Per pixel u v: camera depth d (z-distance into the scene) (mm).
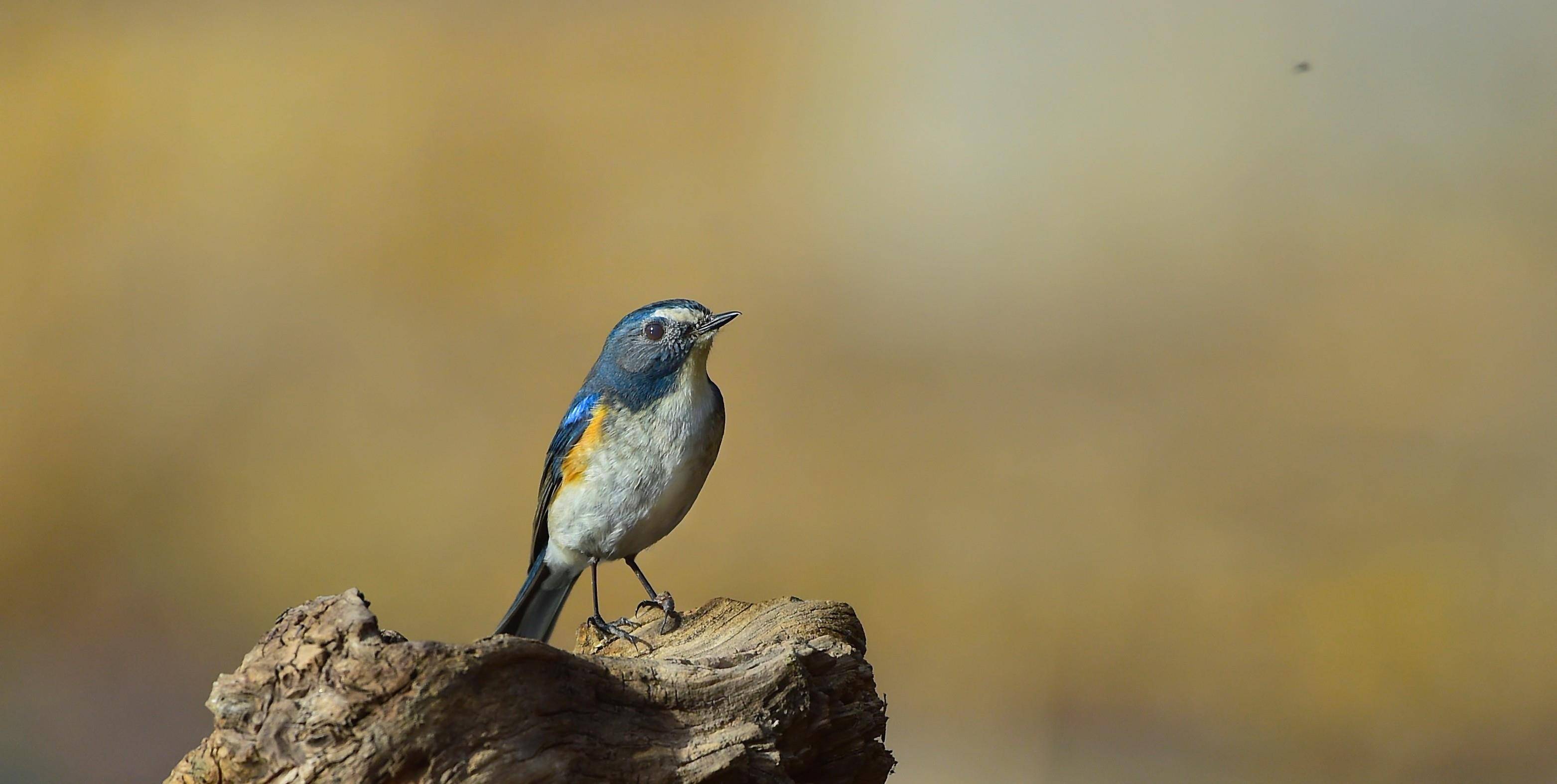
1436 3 24359
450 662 4590
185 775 4734
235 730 4656
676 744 4965
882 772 5801
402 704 4539
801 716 5254
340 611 4699
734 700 5156
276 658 4668
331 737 4547
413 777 4578
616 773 4824
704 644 6344
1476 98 23297
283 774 4582
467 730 4625
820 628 6199
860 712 5648
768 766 5023
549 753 4699
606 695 4980
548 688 4789
